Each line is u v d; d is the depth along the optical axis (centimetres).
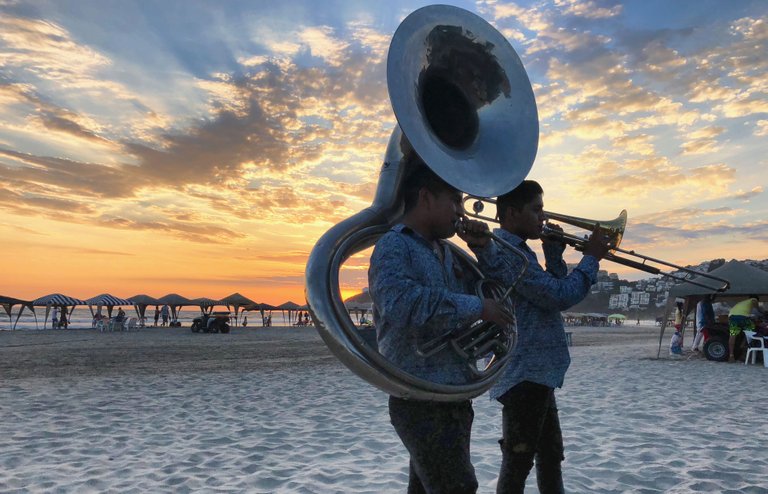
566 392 809
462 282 207
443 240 202
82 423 596
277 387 901
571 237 246
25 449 477
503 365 190
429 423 171
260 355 1642
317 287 169
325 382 969
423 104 189
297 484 372
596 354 1636
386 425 584
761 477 384
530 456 224
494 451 465
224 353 1731
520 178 193
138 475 398
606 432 536
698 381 945
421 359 173
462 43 200
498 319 169
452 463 170
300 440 512
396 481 379
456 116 195
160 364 1331
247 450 473
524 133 203
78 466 423
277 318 13338
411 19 190
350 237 184
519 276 197
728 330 1356
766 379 974
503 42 212
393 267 167
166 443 500
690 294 1405
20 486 371
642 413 635
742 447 472
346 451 470
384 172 195
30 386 905
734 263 1361
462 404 179
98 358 1505
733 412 646
